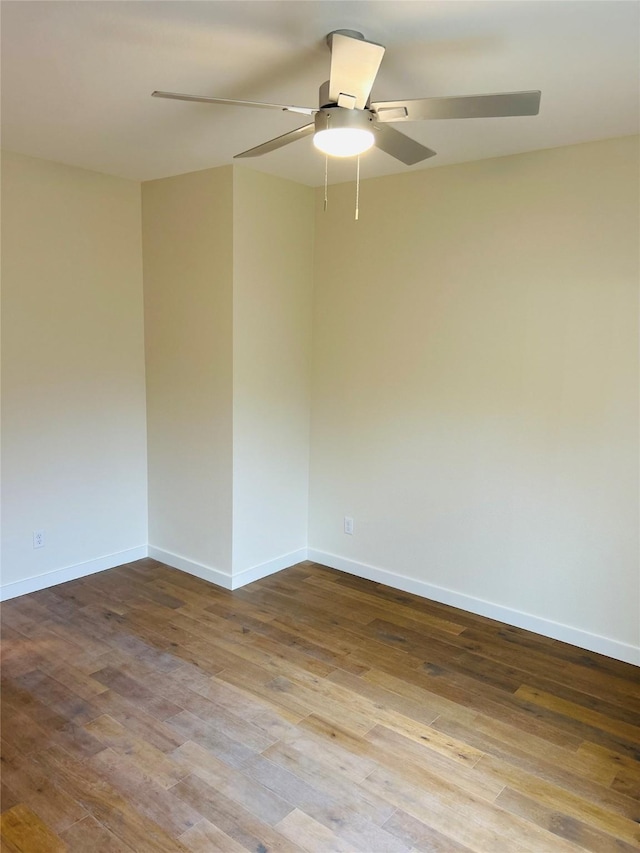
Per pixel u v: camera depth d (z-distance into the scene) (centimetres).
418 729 249
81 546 393
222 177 346
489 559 344
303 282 397
